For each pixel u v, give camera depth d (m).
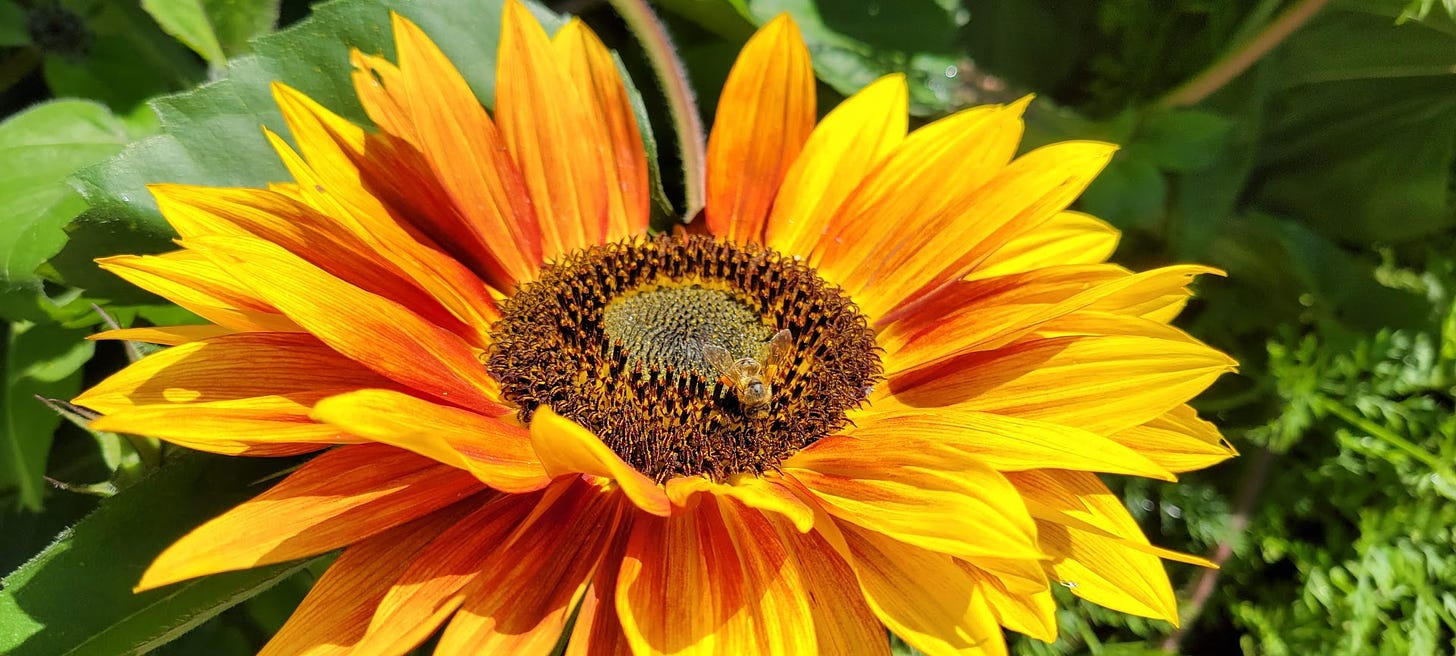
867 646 0.12
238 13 0.20
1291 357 0.21
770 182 0.19
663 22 0.21
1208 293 0.23
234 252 0.12
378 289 0.15
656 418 0.15
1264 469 0.22
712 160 0.19
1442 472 0.20
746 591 0.12
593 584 0.12
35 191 0.19
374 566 0.12
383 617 0.11
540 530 0.13
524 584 0.12
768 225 0.19
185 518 0.14
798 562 0.13
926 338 0.17
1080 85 0.23
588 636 0.12
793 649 0.11
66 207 0.19
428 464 0.12
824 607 0.13
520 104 0.17
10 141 0.19
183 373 0.13
